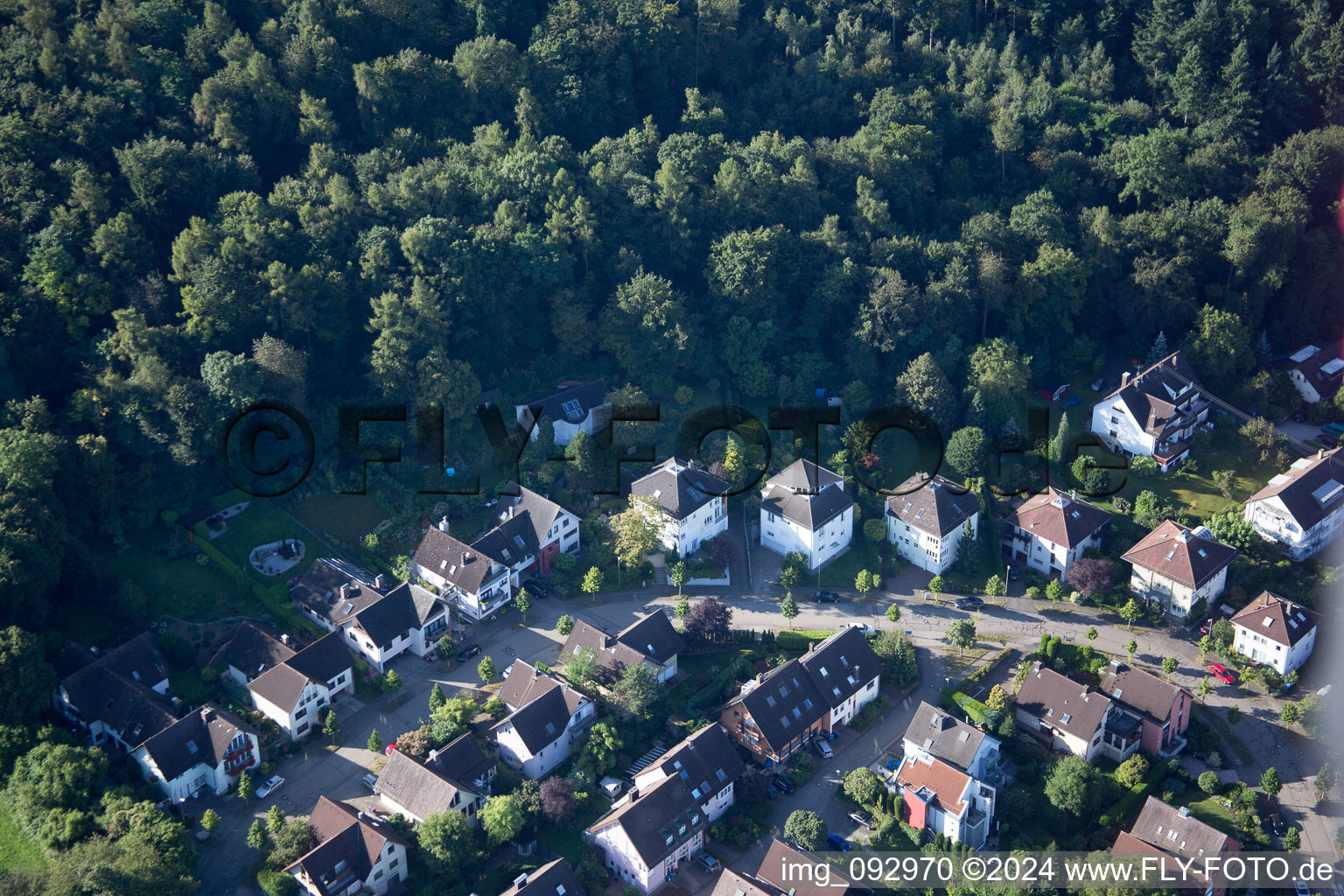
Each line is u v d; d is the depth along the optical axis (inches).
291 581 6638.8
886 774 5753.0
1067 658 6427.2
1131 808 5634.8
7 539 5885.8
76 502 6535.4
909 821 5497.1
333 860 5054.1
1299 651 6328.7
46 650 5994.1
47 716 5846.5
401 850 5201.8
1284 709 6087.6
